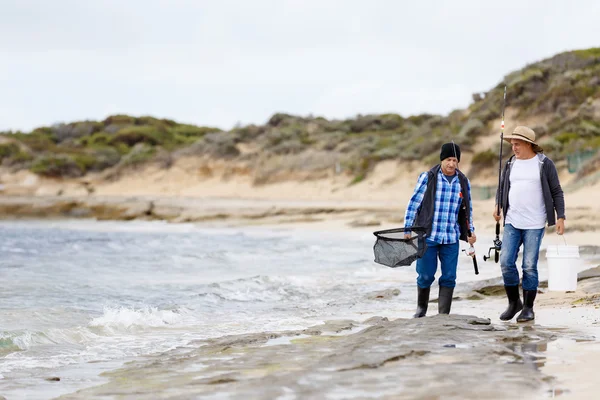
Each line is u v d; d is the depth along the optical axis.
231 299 11.84
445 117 66.94
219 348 7.03
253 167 71.00
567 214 26.72
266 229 37.16
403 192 55.47
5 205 55.38
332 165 65.06
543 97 54.56
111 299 12.02
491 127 55.66
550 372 5.04
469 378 4.87
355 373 5.10
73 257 22.23
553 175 7.96
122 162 78.69
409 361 5.50
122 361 6.80
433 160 56.16
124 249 25.89
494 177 48.66
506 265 8.10
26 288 13.47
